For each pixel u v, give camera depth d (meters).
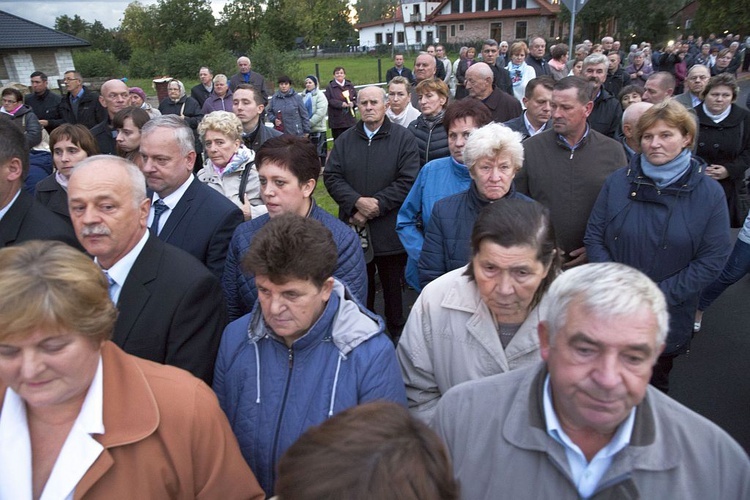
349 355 1.78
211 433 1.48
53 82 29.48
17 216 2.61
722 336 4.21
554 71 9.01
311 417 1.73
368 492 0.83
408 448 0.89
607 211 3.07
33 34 28.45
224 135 3.76
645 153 2.88
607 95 5.48
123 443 1.33
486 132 2.69
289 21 52.09
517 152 2.68
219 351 1.95
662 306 1.21
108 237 2.00
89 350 1.29
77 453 1.29
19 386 1.23
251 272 1.71
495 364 1.92
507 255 1.74
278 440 1.74
